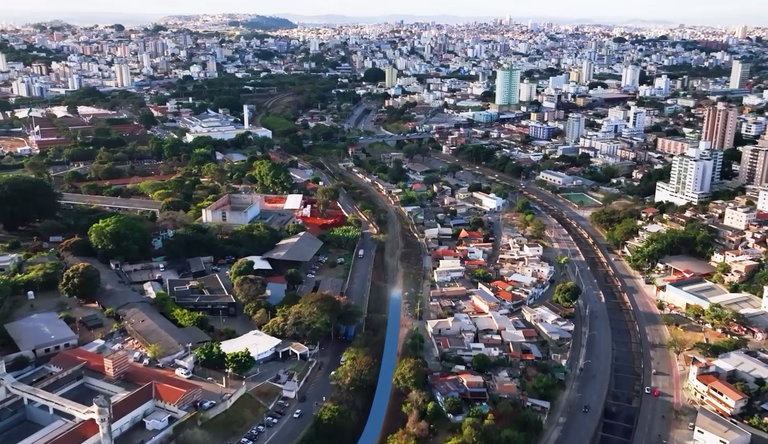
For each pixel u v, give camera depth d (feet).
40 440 558.56
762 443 632.38
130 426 596.70
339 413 641.81
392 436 626.23
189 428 606.55
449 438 629.92
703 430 634.84
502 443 611.88
